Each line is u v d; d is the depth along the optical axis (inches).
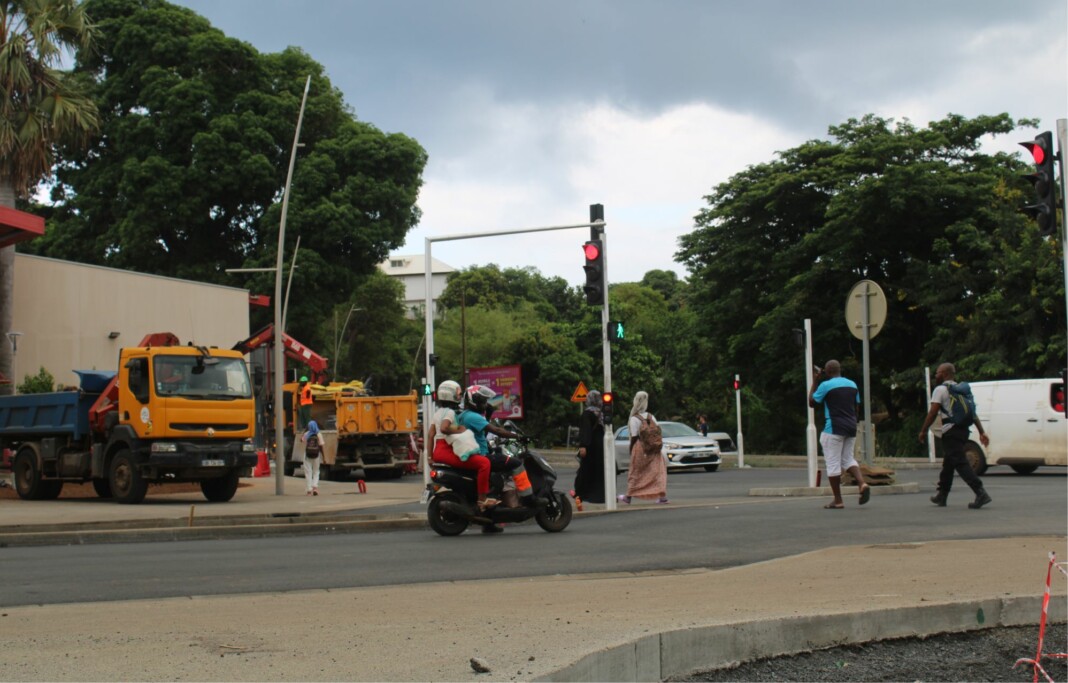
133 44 1923.0
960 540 448.5
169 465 826.8
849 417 607.5
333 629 263.0
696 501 734.5
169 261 1950.1
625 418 2888.8
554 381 2827.3
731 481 1101.7
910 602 294.2
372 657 227.9
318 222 1878.7
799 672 255.8
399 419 1317.7
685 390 2945.4
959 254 1614.2
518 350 2901.1
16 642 248.1
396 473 1374.3
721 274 1895.9
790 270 1785.2
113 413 866.1
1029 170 1685.5
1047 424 981.2
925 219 1670.8
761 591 322.0
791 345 1744.6
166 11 1946.4
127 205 1893.5
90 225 1941.4
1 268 1117.7
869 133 1761.8
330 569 409.1
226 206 1964.8
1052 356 1374.3
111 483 857.5
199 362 855.1
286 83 2006.6
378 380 3110.2
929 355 1566.2
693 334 2257.6
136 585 367.9
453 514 534.9
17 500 922.1
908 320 1744.6
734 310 1883.6
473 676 208.4
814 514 577.6
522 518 537.6
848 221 1647.4
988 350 1454.2
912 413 1620.3
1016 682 254.5
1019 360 1409.9
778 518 562.6
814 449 776.3
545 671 208.7
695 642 249.1
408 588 349.4
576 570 401.7
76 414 892.0
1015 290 1445.6
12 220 917.2
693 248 1923.0
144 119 1878.7
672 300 4042.8
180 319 1481.3
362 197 1935.3
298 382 1323.8
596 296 661.3
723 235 1893.5
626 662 231.6
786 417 1895.9
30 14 1114.1
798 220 1839.3
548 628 259.1
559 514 551.2
